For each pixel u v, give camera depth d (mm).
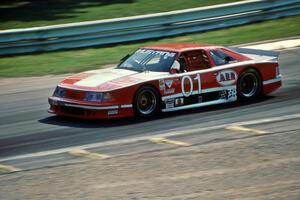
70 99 35281
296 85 44719
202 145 30094
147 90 35625
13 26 68562
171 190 23688
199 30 63156
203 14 63062
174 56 37062
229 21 64938
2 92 44156
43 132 33312
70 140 31531
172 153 28828
